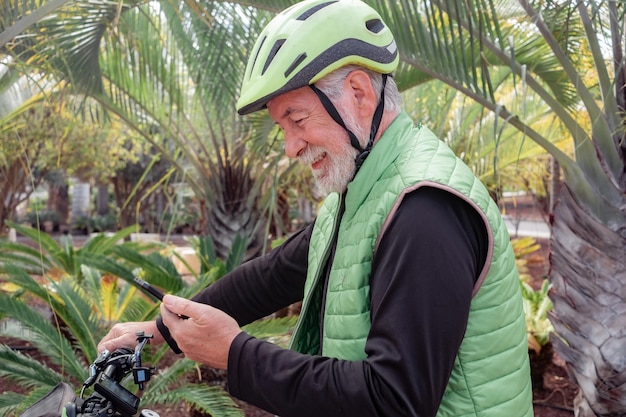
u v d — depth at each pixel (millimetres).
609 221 2814
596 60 2779
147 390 3322
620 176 2822
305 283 1463
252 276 1534
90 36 3217
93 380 1096
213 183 5168
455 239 1022
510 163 5461
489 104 2746
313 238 1405
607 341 2777
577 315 2861
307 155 1184
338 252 1189
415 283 997
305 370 1047
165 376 3361
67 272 5789
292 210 15000
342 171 1173
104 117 4648
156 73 4508
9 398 2916
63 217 24375
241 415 3094
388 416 984
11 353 3156
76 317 3488
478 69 3324
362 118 1169
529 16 2723
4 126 4848
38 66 2781
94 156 11531
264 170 5102
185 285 4414
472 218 1062
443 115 4438
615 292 2783
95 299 4695
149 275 4250
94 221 24078
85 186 24969
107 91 5066
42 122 7652
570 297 2881
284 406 1045
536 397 4844
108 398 1051
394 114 1209
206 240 5133
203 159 5266
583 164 2863
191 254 7285
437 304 989
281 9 3018
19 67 2752
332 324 1164
